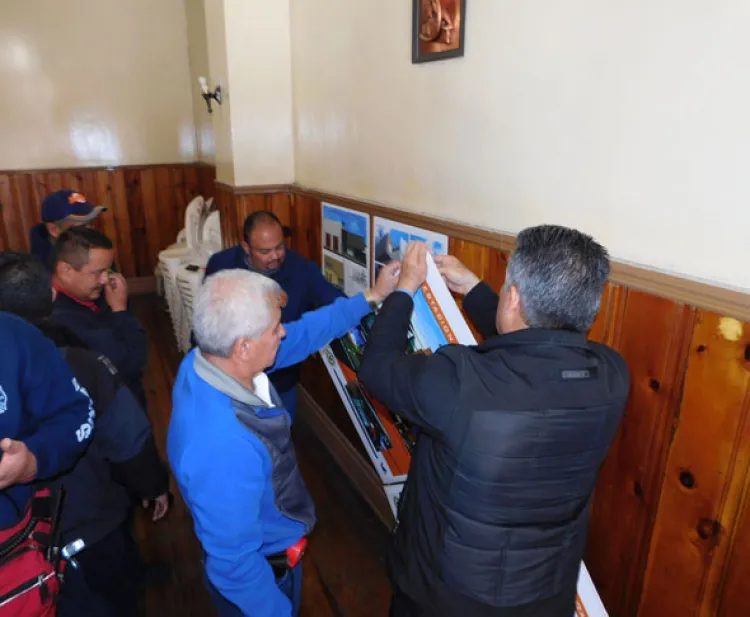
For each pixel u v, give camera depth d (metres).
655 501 1.15
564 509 1.00
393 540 1.21
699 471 1.04
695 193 1.00
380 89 1.97
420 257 1.29
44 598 1.08
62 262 1.64
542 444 0.93
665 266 1.07
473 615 1.02
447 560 1.01
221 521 1.05
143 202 5.23
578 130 1.21
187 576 2.04
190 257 4.07
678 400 1.06
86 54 4.82
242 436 1.07
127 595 1.50
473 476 0.95
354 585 2.00
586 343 0.99
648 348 1.11
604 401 0.95
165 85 5.12
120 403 1.40
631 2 1.06
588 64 1.17
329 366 1.97
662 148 1.04
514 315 1.03
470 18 1.49
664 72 1.02
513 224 1.42
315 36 2.43
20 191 4.79
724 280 0.97
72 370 1.24
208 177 4.79
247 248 2.06
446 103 1.63
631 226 1.12
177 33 5.05
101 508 1.36
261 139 2.80
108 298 1.85
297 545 1.33
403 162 1.88
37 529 1.10
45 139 4.84
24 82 4.68
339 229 2.33
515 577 1.00
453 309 1.29
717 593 1.04
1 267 1.27
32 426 1.10
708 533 1.04
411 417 1.00
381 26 1.91
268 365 1.18
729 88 0.92
